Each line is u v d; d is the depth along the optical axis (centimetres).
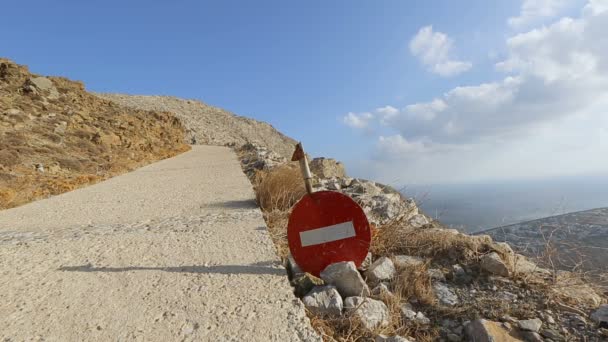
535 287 275
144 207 585
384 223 412
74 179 886
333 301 239
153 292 257
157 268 303
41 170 926
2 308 237
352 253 295
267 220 474
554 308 249
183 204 600
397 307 254
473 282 291
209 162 1477
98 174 1036
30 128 1241
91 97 2081
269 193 557
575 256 289
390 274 297
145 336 202
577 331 224
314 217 295
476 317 246
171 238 387
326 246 293
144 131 2066
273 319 217
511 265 308
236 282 271
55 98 1688
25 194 702
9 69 1628
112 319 221
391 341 207
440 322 245
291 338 199
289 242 296
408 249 353
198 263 311
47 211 568
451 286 288
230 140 4969
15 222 498
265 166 1102
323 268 294
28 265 314
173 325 213
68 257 334
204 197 659
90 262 320
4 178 783
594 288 277
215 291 256
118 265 312
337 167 1189
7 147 1003
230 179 905
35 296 254
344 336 220
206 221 461
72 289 265
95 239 390
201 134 4725
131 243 373
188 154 2134
